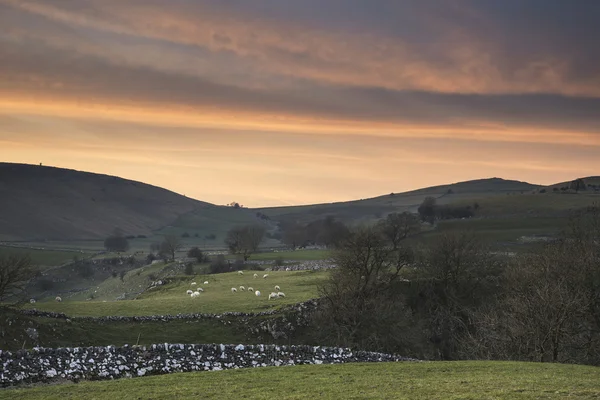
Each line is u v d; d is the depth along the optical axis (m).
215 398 23.55
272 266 140.00
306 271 110.81
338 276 74.06
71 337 55.34
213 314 68.38
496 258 92.75
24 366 28.53
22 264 69.69
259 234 183.50
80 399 23.69
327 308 69.00
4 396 24.39
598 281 51.44
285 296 82.06
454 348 75.00
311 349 36.84
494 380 26.22
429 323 79.19
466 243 92.19
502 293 76.00
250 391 24.80
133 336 59.47
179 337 61.31
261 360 34.53
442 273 87.69
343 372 29.62
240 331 65.69
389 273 87.00
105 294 149.62
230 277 109.38
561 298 42.22
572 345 44.91
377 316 66.88
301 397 23.39
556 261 57.56
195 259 169.25
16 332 51.88
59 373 28.91
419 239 126.31
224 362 33.56
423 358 67.56
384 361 36.50
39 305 69.44
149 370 31.19
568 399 21.83
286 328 67.56
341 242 85.69
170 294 96.50
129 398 23.78
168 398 23.70
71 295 165.00
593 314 48.50
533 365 32.00
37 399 23.81
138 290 138.38
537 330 42.03
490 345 48.84
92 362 30.45
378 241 80.81
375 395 23.31
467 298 85.31
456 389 24.09
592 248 63.38
